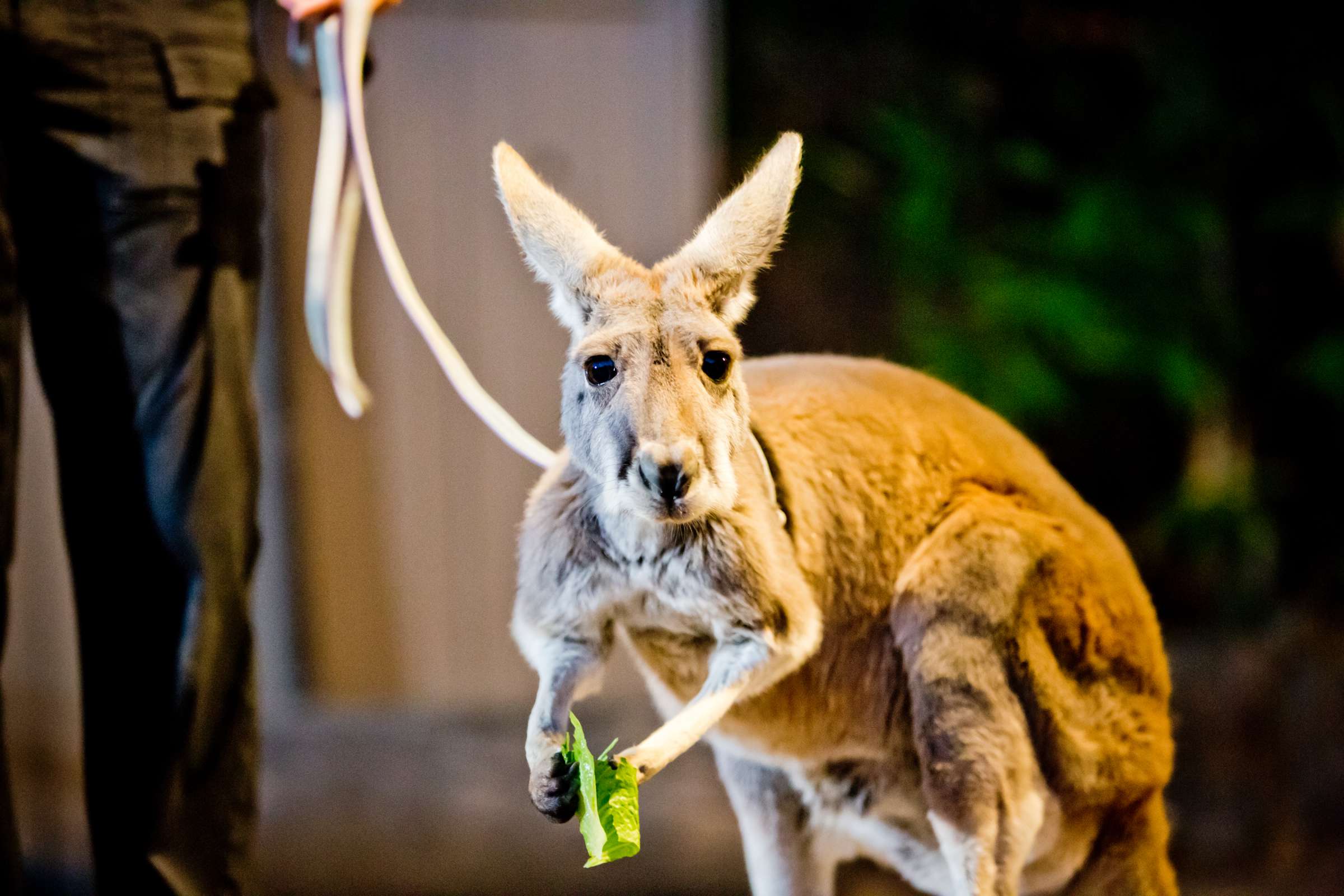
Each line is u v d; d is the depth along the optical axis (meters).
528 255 3.69
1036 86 11.75
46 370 3.70
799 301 11.43
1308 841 8.26
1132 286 11.41
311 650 10.03
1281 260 11.64
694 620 3.71
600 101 9.81
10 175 3.57
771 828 4.37
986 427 4.38
